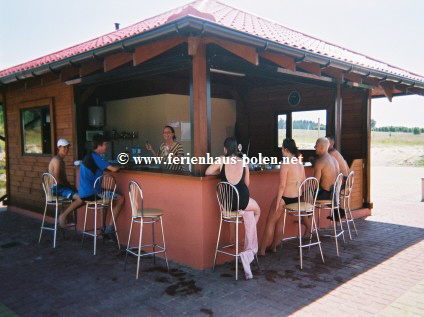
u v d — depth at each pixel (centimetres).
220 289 399
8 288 409
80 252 536
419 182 1454
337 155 645
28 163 821
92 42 784
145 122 854
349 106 812
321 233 639
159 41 395
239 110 999
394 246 560
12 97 859
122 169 564
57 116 727
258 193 531
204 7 633
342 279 427
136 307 358
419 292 391
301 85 877
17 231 669
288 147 491
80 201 574
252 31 457
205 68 449
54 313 348
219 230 449
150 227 527
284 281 421
